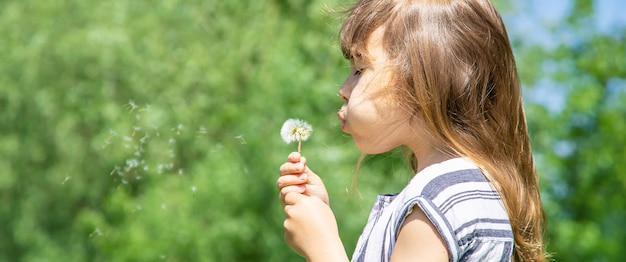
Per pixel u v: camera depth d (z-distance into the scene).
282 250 8.18
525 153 1.83
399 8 1.76
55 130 9.08
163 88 8.67
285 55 8.30
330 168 7.37
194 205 8.27
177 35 8.92
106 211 9.29
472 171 1.65
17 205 9.58
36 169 9.43
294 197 1.78
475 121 1.72
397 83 1.71
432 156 1.72
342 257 1.68
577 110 10.80
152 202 8.27
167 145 8.15
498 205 1.65
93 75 8.74
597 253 10.25
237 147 8.27
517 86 1.84
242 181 8.09
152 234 8.33
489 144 1.72
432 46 1.71
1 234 9.66
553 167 10.13
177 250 8.31
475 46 1.75
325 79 8.06
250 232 8.16
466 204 1.59
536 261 1.77
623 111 11.49
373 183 7.41
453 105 1.72
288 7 9.33
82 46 8.60
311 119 7.92
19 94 9.07
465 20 1.76
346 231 7.23
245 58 8.89
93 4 8.89
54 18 8.97
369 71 1.74
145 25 8.77
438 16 1.74
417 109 1.71
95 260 9.00
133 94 8.62
